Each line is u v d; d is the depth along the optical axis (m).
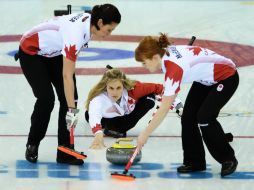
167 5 46.28
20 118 21.22
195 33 35.62
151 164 16.91
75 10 38.69
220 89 15.24
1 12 41.19
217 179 15.74
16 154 17.59
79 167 16.56
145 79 26.36
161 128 20.48
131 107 18.95
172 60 14.50
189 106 15.95
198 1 48.22
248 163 17.14
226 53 30.98
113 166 16.69
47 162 16.94
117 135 19.31
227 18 40.62
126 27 37.53
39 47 15.97
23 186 14.91
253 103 23.31
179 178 15.76
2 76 26.59
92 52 31.11
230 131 20.08
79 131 19.98
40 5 43.78
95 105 16.97
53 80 16.62
